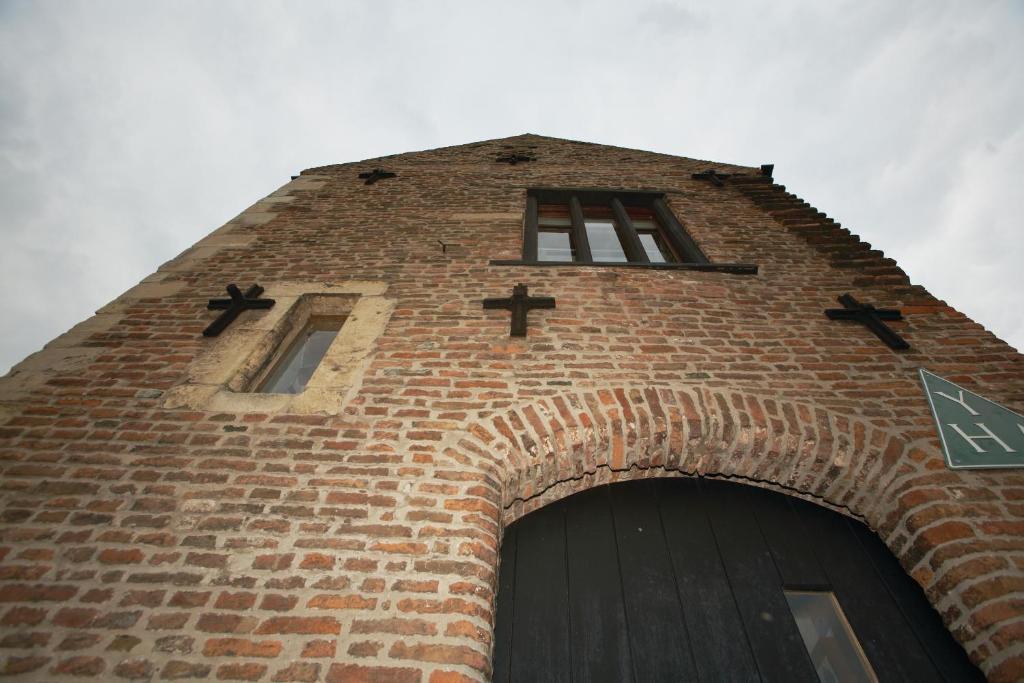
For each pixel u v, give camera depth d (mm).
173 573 1750
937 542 1943
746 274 3639
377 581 1735
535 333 2936
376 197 5074
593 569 2215
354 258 3809
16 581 1708
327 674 1497
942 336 2975
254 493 2012
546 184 5418
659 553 2275
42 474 2061
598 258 4535
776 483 2508
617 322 3057
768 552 2279
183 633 1589
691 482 2604
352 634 1594
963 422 2375
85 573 1740
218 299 3205
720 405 2459
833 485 2352
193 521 1911
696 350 2848
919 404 2500
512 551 2289
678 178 5742
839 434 2334
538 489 2398
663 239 4738
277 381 3051
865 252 3918
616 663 1906
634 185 5484
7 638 1562
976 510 2006
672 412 2406
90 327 3025
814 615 2131
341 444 2227
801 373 2705
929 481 2129
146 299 3346
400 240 4082
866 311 3105
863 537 2330
